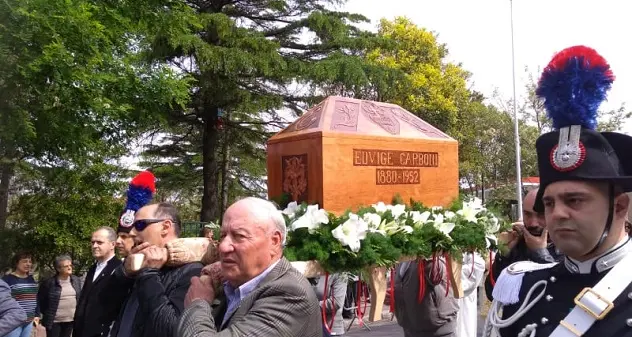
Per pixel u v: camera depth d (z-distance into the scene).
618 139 1.94
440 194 4.20
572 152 1.88
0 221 10.87
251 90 16.02
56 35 7.12
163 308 2.80
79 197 11.77
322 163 3.62
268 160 4.04
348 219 3.30
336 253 3.18
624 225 1.93
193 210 24.38
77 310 4.23
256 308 2.35
